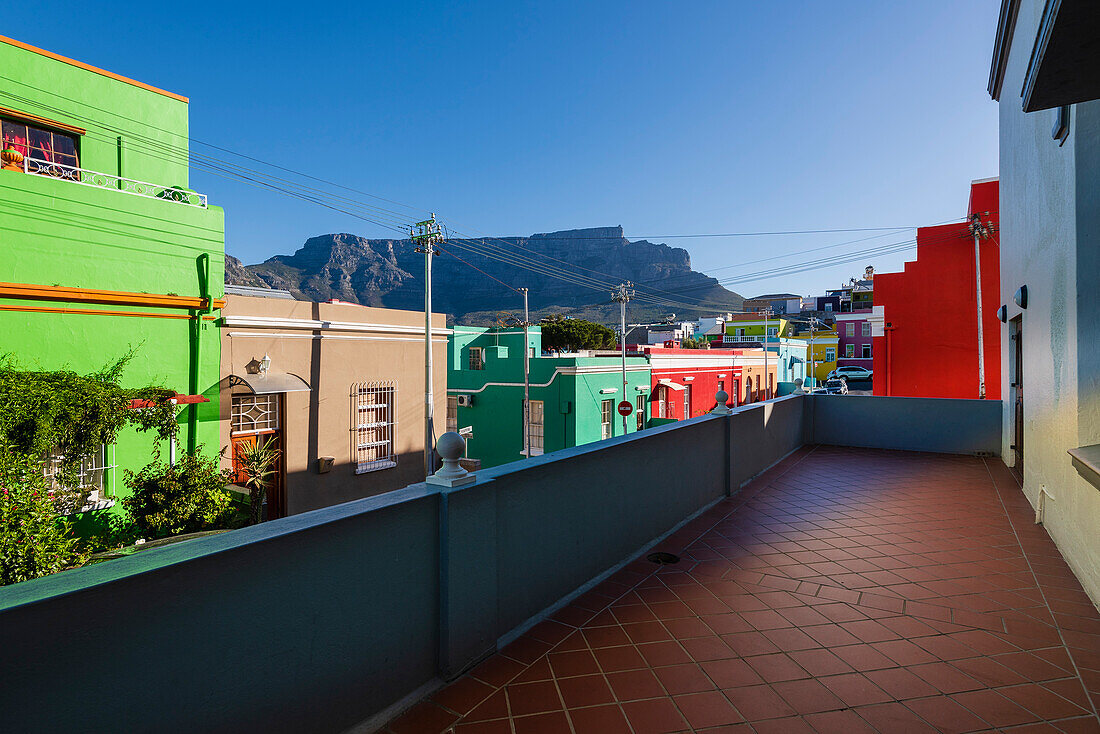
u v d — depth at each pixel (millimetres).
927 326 14633
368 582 2406
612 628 3307
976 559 4426
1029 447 6062
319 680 2201
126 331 7426
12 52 7070
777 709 2525
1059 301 4613
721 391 6520
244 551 1944
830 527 5273
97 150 7840
